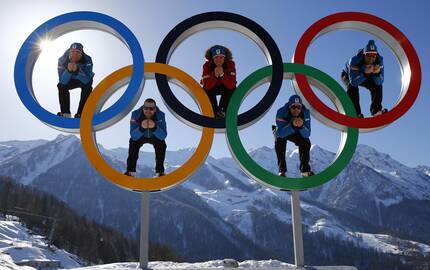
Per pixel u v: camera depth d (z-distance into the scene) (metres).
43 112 8.91
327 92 9.61
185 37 9.71
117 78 9.00
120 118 9.24
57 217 117.56
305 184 8.48
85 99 9.50
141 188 8.29
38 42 9.41
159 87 8.95
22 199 125.12
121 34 9.36
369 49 9.61
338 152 9.31
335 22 9.70
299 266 8.15
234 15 9.50
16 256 57.56
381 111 9.23
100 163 8.42
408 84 9.34
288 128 9.02
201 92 8.95
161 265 10.01
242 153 8.49
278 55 9.21
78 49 9.54
